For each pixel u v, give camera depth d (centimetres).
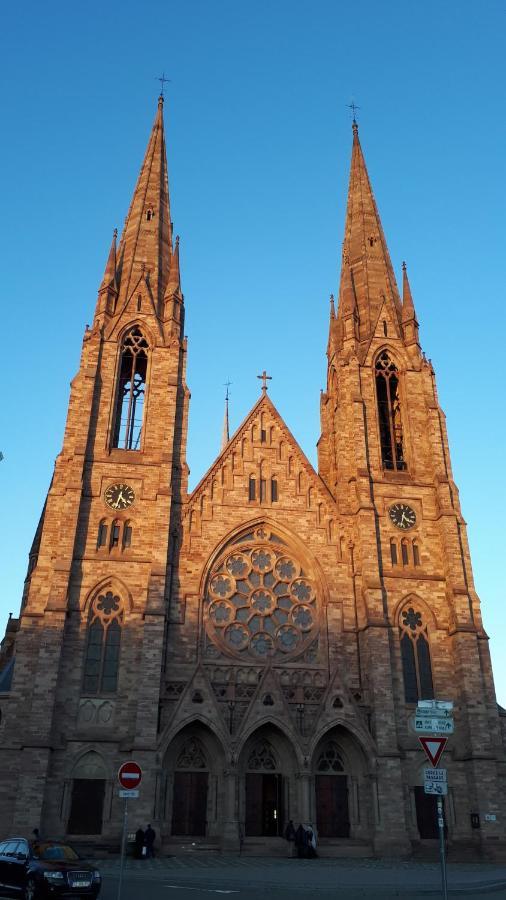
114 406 7331
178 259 8294
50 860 3294
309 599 6919
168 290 8006
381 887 3559
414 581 6969
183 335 8019
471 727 6281
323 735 6106
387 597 6844
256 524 7119
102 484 6881
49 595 6231
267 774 6116
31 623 6250
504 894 3584
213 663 6450
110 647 6303
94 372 7325
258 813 5972
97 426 7150
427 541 7194
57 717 5962
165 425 7212
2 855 3619
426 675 6656
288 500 7262
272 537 7156
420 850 5953
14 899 3334
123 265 8306
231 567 6931
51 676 5950
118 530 6731
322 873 4372
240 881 3756
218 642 6569
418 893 3469
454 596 6812
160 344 7650
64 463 6988
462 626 6675
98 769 5853
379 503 7269
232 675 6431
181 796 5944
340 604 6881
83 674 6141
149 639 6134
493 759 6188
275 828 5941
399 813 5894
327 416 8806
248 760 6134
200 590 6694
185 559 6806
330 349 8762
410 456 7619
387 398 8000
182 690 6194
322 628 6781
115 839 5588
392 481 7406
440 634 6806
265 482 7312
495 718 6519
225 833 5634
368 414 7706
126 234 8600
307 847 5584
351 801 6084
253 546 7050
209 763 6059
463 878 4166
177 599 6631
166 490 6831
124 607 6425
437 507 7325
